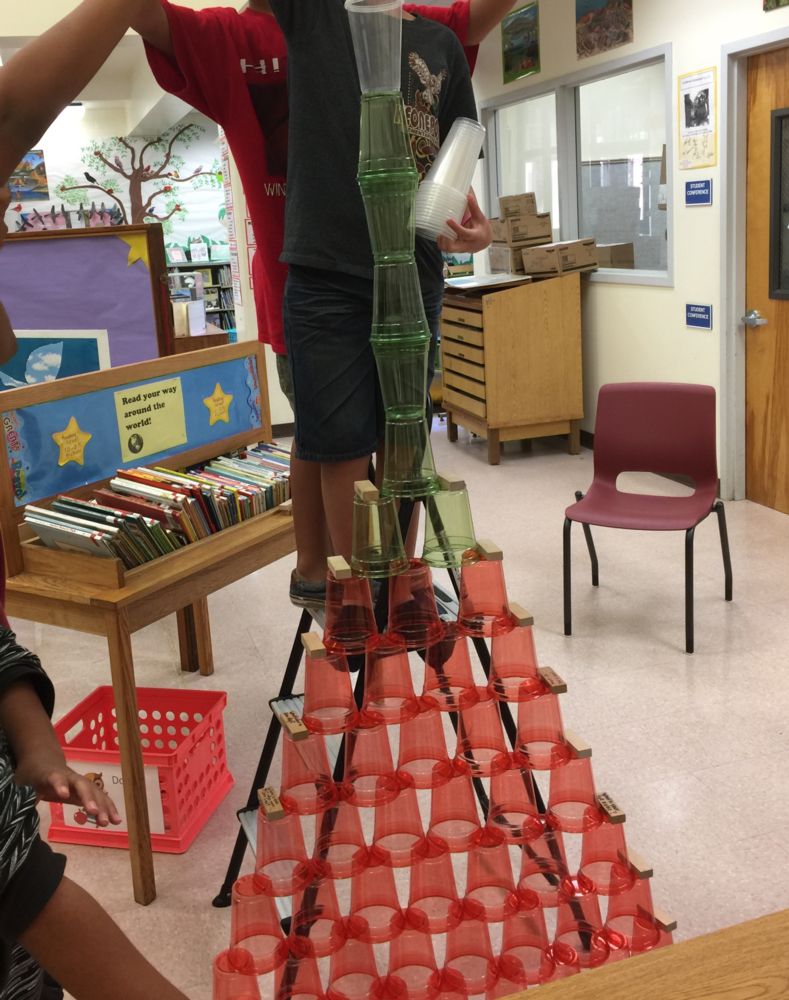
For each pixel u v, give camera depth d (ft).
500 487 18.95
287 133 6.00
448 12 5.71
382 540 5.13
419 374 5.01
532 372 20.38
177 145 38.70
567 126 20.83
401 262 4.80
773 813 8.32
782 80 14.69
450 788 5.37
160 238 10.44
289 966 5.10
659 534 15.49
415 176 4.70
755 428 16.52
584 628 12.23
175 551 8.04
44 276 10.45
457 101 5.49
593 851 5.31
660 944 5.06
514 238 20.98
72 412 8.18
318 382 5.40
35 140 3.47
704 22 15.71
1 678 3.71
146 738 9.56
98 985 3.16
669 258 17.62
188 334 17.12
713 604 12.71
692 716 9.96
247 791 9.20
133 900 7.73
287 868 5.21
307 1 4.93
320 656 5.12
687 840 8.01
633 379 19.42
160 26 5.43
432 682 5.38
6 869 2.95
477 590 5.40
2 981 3.57
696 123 16.28
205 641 11.51
